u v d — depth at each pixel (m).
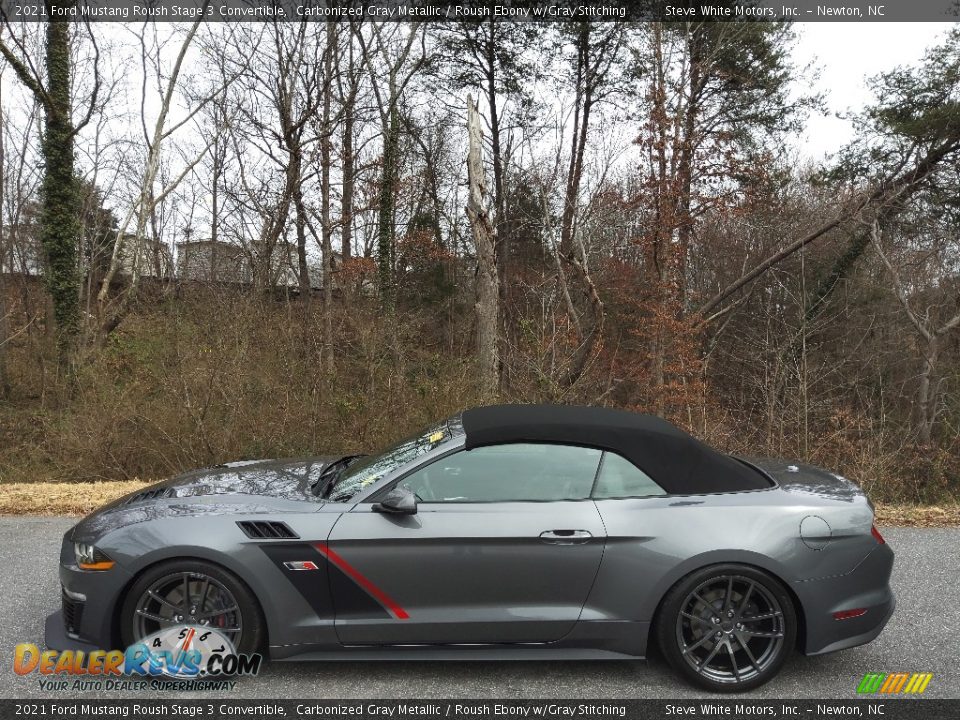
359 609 3.40
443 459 3.58
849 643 3.46
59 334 16.94
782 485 3.74
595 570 3.41
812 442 11.39
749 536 3.38
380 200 22.80
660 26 19.56
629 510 3.46
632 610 3.39
